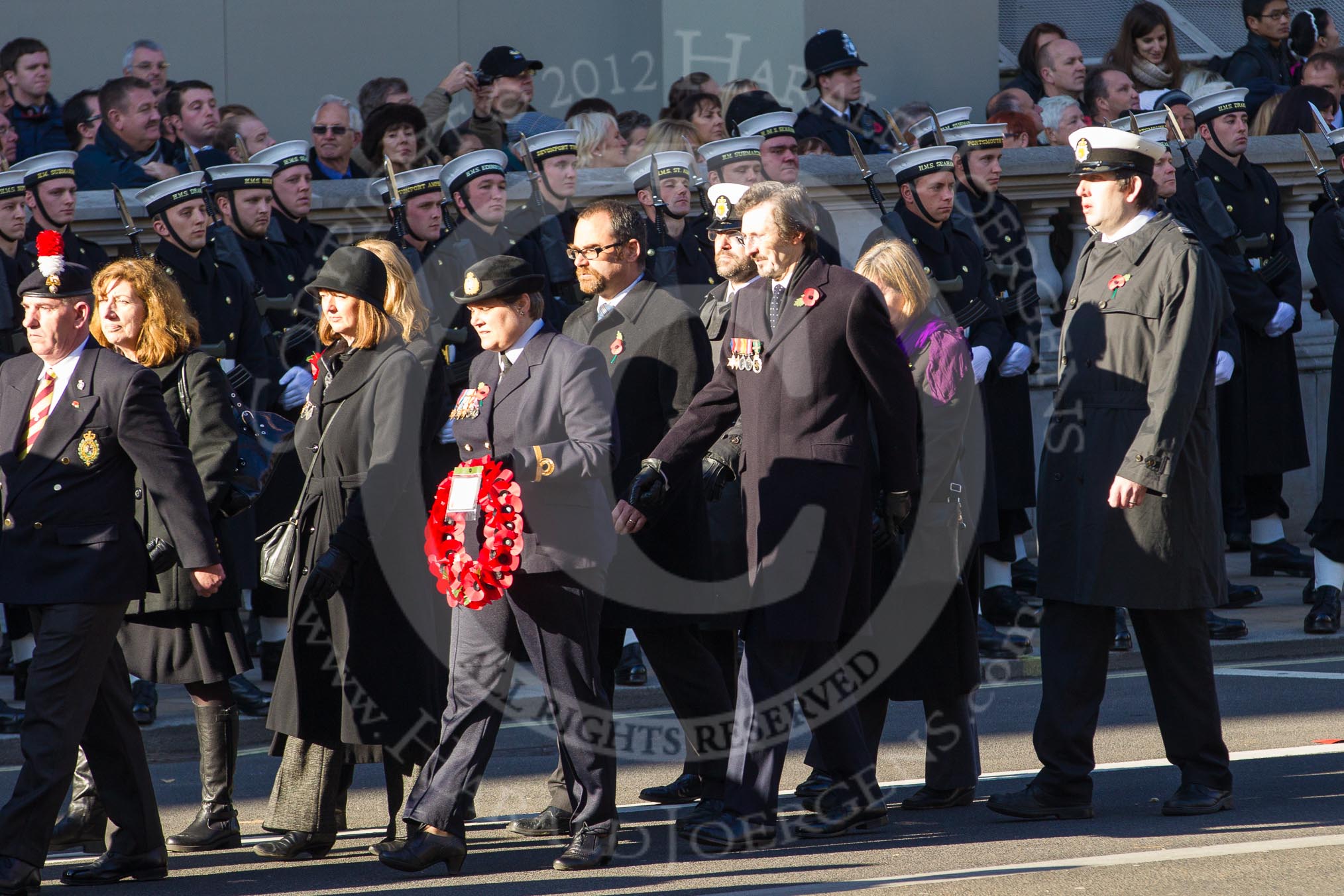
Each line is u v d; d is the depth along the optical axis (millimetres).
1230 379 33312
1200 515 20250
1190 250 20250
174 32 42062
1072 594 20406
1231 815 20234
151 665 20531
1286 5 44812
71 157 28062
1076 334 20984
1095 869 17844
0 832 17984
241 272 27844
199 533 18859
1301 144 39156
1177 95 40281
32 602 18266
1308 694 27953
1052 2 49469
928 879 17719
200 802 23078
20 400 18922
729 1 38062
